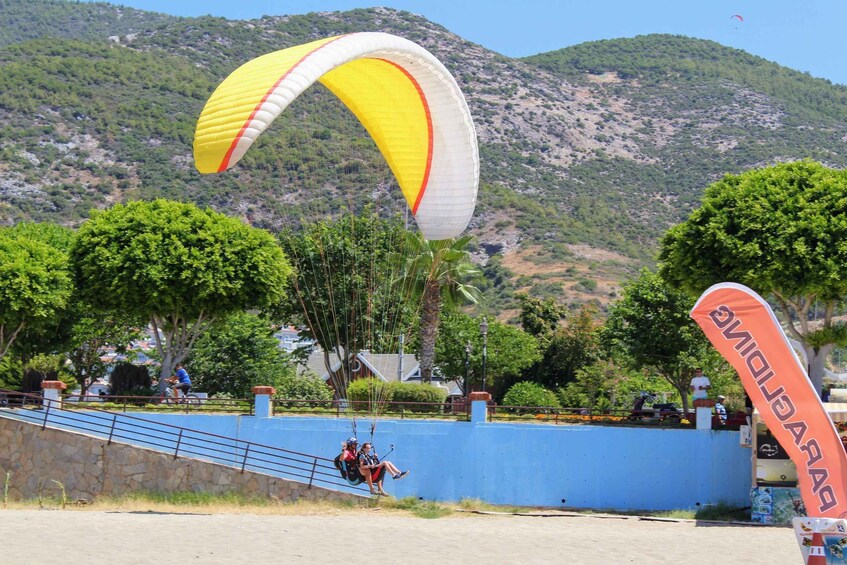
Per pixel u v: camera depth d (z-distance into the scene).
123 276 32.28
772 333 14.98
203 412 27.23
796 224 25.31
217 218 34.28
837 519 13.02
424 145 21.31
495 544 17.55
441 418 27.58
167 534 17.27
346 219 42.12
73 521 18.64
